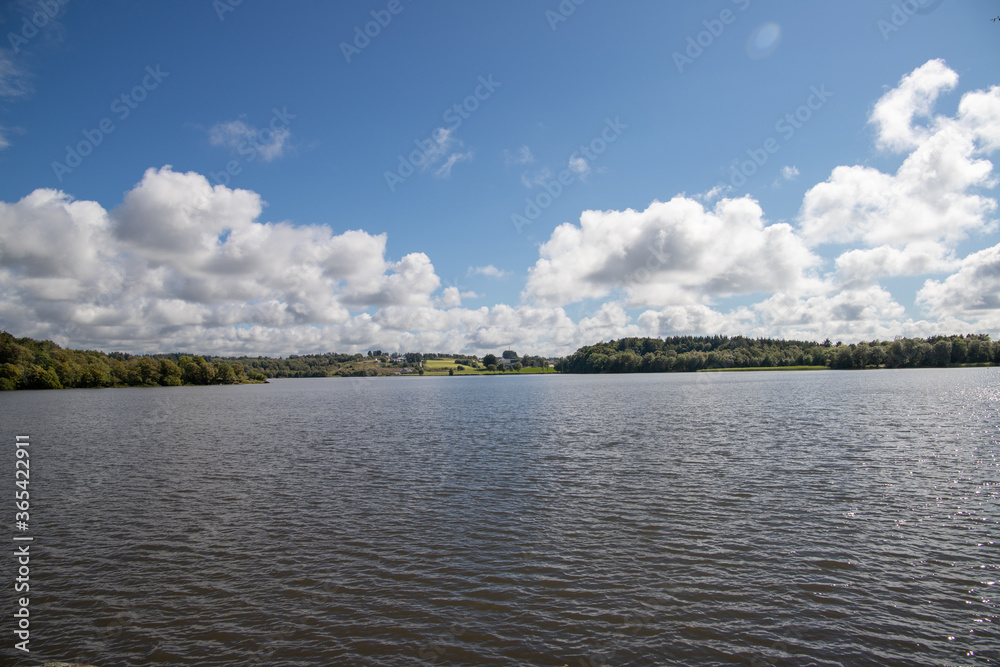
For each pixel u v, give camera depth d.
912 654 11.95
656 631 12.96
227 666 11.88
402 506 23.41
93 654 12.39
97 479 29.55
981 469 28.48
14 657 12.27
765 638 12.61
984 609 13.74
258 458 35.97
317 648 12.49
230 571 16.72
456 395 122.81
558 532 19.72
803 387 113.81
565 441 41.62
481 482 27.67
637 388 131.88
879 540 18.42
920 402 68.31
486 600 14.59
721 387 125.19
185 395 140.88
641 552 17.69
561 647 12.38
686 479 27.41
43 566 17.27
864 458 31.92
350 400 109.81
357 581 15.87
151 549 18.62
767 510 21.91
